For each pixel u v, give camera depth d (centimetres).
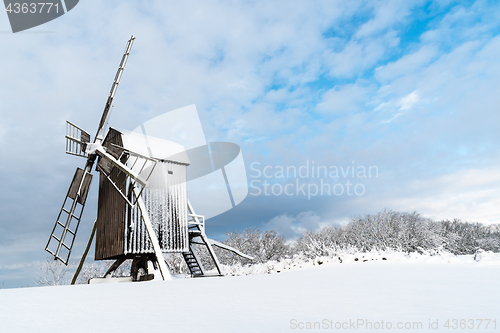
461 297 340
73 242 1478
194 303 356
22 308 354
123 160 1324
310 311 285
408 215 3706
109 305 362
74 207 1488
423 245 3400
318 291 424
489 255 917
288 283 551
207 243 1522
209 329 228
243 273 1739
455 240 4188
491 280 502
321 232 3991
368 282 514
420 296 353
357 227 3791
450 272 648
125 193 1268
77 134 1477
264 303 339
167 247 1312
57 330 243
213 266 3622
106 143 1451
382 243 3403
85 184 1474
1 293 512
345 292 403
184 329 230
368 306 300
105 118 1472
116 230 1280
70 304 378
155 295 444
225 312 294
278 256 3831
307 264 1446
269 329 224
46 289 591
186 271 3200
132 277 1286
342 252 1498
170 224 1340
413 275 608
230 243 3784
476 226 4781
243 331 220
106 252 1322
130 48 1487
